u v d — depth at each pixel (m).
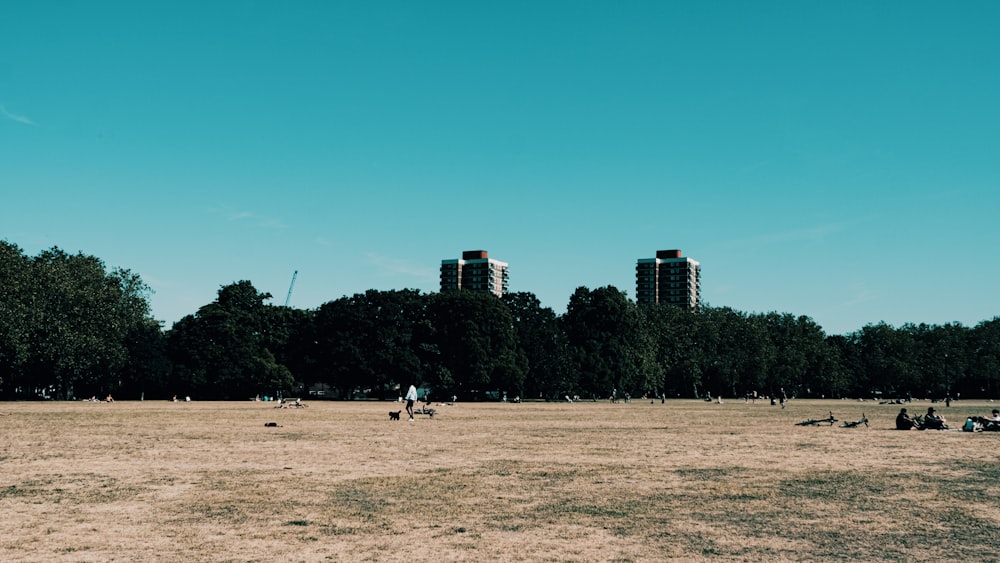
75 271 110.38
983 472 22.80
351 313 130.62
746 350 175.25
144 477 20.94
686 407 99.00
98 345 106.12
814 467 23.98
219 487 19.16
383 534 13.62
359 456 26.91
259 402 111.25
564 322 157.50
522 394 152.00
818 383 183.88
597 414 70.31
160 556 11.93
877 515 15.64
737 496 18.03
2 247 101.19
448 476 21.44
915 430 44.69
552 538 13.34
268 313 136.25
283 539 13.19
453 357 131.88
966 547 12.82
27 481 20.08
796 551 12.48
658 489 19.09
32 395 123.62
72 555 11.98
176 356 124.06
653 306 186.25
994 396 191.00
